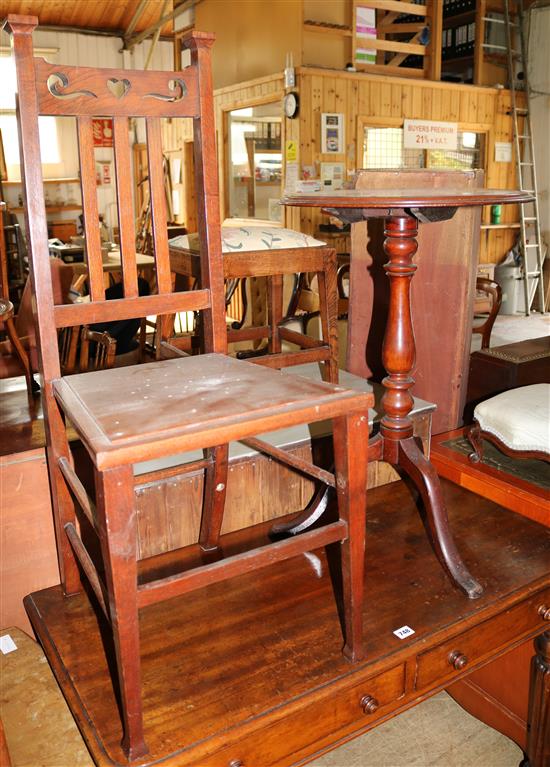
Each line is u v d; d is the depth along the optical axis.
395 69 6.58
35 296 1.27
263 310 6.09
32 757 1.15
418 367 2.11
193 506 1.62
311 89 5.95
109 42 9.59
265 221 6.69
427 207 1.37
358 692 1.26
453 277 1.92
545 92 7.37
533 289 7.47
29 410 1.86
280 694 1.19
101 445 0.92
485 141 7.41
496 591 1.48
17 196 9.27
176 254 1.95
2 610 1.56
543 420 1.68
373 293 2.14
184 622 1.41
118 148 1.32
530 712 1.69
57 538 1.46
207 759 1.10
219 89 7.02
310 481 1.81
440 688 1.38
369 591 1.49
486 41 7.57
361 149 6.38
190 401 1.09
